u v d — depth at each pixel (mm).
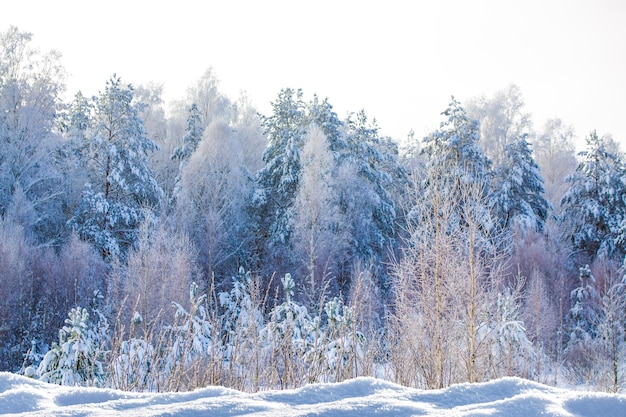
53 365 8672
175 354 6984
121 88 31656
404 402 2477
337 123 33906
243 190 31422
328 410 2350
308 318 10766
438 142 26094
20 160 30094
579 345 19766
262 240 32500
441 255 11055
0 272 21344
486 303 11320
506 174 31047
